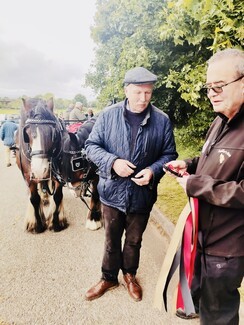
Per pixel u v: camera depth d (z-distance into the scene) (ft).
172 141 7.46
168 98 26.48
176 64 21.59
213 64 4.54
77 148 11.60
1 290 8.57
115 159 6.74
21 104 11.74
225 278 4.99
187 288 5.46
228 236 4.90
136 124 6.93
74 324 7.26
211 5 8.09
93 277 9.30
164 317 7.50
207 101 16.93
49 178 10.58
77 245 11.48
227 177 4.67
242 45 9.23
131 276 8.43
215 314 5.32
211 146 5.04
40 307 7.86
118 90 29.07
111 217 7.58
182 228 5.65
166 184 18.10
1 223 13.65
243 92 4.50
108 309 7.80
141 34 21.75
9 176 24.20
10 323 7.26
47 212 13.57
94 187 12.56
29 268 9.76
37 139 10.11
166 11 16.83
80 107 28.12
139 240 8.05
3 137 28.58
